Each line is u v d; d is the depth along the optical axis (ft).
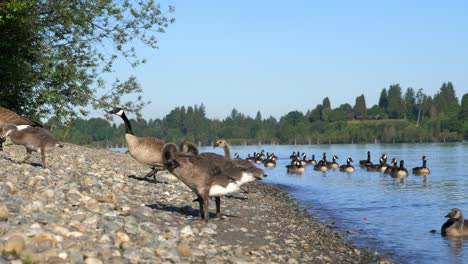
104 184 52.60
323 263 37.73
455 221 53.88
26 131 55.21
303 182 120.57
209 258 31.04
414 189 103.19
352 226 58.03
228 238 39.37
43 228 29.14
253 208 62.80
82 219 33.76
